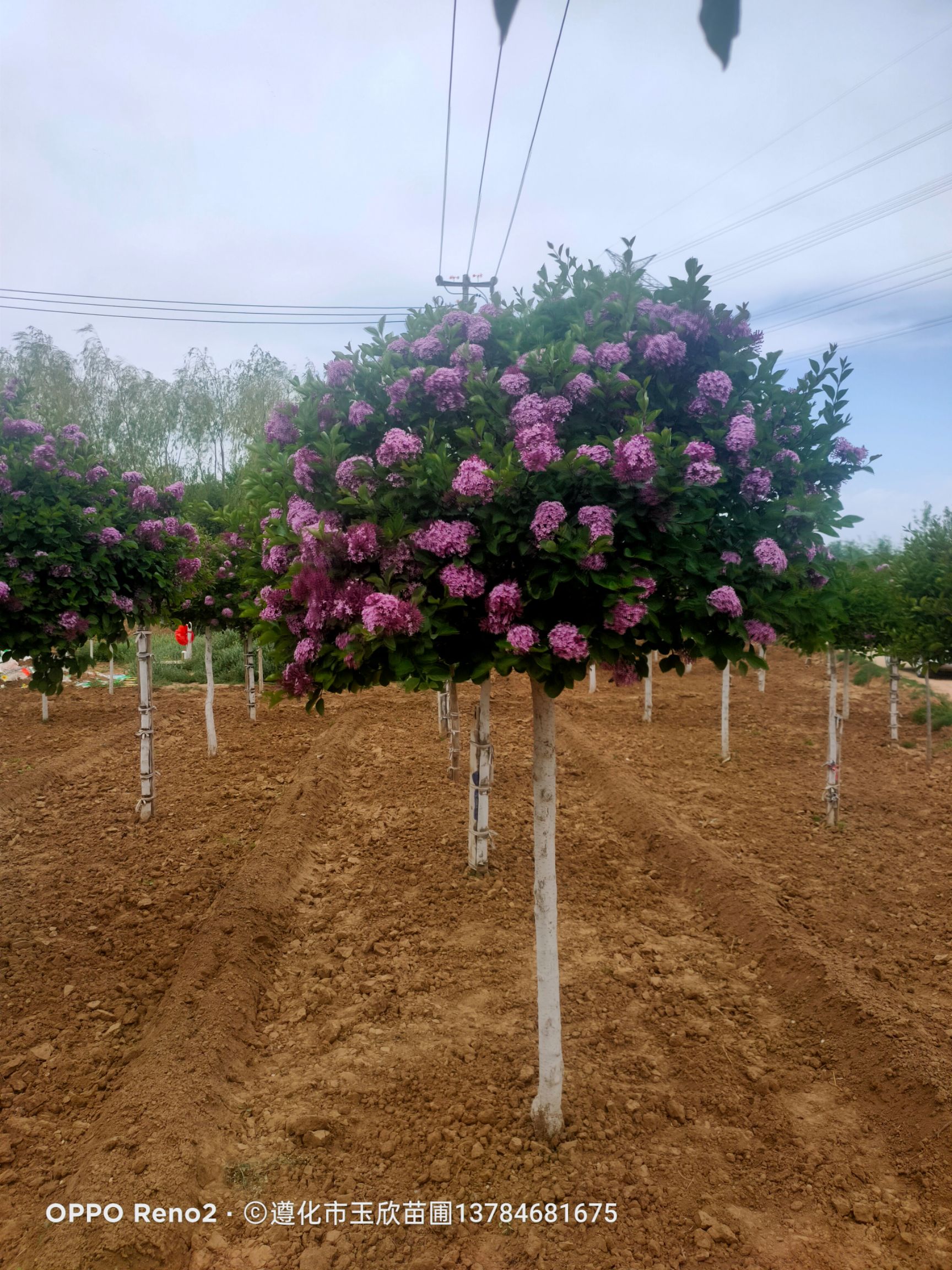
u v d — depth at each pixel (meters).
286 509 3.50
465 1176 3.54
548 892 3.68
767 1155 3.72
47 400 21.75
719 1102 4.04
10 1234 3.21
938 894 6.38
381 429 3.18
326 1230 3.29
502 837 7.54
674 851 7.03
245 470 5.36
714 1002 4.96
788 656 19.52
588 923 5.96
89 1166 3.46
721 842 7.41
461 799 8.59
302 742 10.92
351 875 6.81
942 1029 4.47
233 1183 3.54
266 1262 3.15
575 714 12.98
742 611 2.93
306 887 6.55
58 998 4.90
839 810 8.28
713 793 8.85
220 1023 4.53
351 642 2.75
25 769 9.52
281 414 3.39
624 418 2.88
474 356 3.19
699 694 14.81
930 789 9.04
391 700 13.72
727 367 3.14
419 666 2.72
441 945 5.62
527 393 2.98
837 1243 3.22
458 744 9.16
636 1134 3.81
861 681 16.11
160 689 15.34
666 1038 4.59
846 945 5.55
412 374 3.06
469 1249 3.19
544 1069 3.73
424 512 2.91
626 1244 3.21
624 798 8.33
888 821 8.04
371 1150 3.72
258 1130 3.87
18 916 5.84
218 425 23.59
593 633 2.87
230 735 11.41
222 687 15.73
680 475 2.77
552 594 2.73
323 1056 4.43
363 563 2.88
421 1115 3.94
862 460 3.23
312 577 2.86
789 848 7.32
